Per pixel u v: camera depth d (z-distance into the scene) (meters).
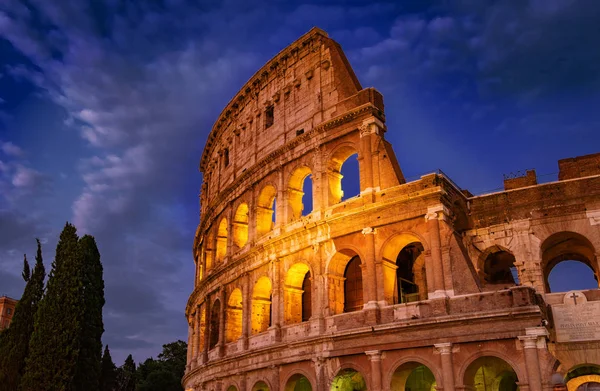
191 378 78.44
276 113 69.44
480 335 43.97
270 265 61.00
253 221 67.69
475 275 47.72
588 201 48.47
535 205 50.38
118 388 102.56
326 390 50.59
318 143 60.16
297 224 59.59
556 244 52.19
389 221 51.41
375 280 50.78
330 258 55.03
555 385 35.12
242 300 64.44
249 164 72.62
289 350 54.88
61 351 55.56
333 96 61.72
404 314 48.19
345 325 51.44
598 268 46.81
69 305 57.75
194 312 86.31
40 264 64.12
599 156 52.88
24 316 60.69
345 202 55.75
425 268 52.59
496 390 51.34
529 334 42.22
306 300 61.09
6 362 58.09
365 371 48.72
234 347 64.31
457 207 51.84
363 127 56.53
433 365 45.47
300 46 67.81
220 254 78.06
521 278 48.91
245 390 59.88
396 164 55.62
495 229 51.34
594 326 44.50
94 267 61.56
